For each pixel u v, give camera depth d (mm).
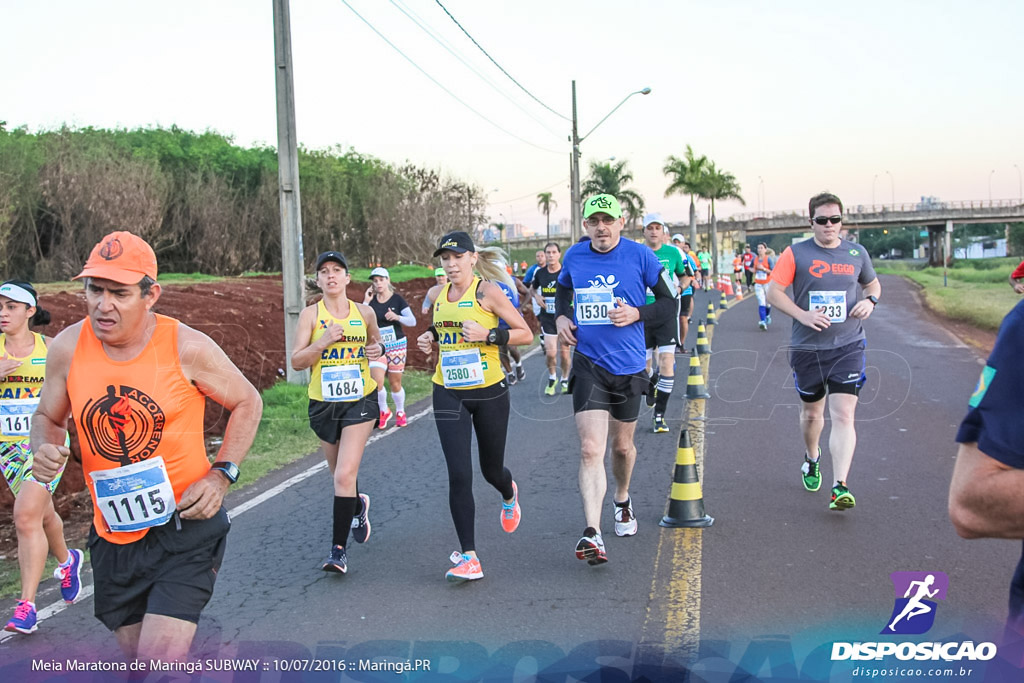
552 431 9430
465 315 5180
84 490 7660
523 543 5723
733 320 22906
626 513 5738
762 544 5395
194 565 3129
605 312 5262
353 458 5426
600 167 57344
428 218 39312
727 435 8719
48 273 24203
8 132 24891
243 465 8477
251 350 13359
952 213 92125
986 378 2004
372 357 5652
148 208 26453
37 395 5016
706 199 65750
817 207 5945
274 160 36906
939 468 7078
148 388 3051
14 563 5980
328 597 4895
